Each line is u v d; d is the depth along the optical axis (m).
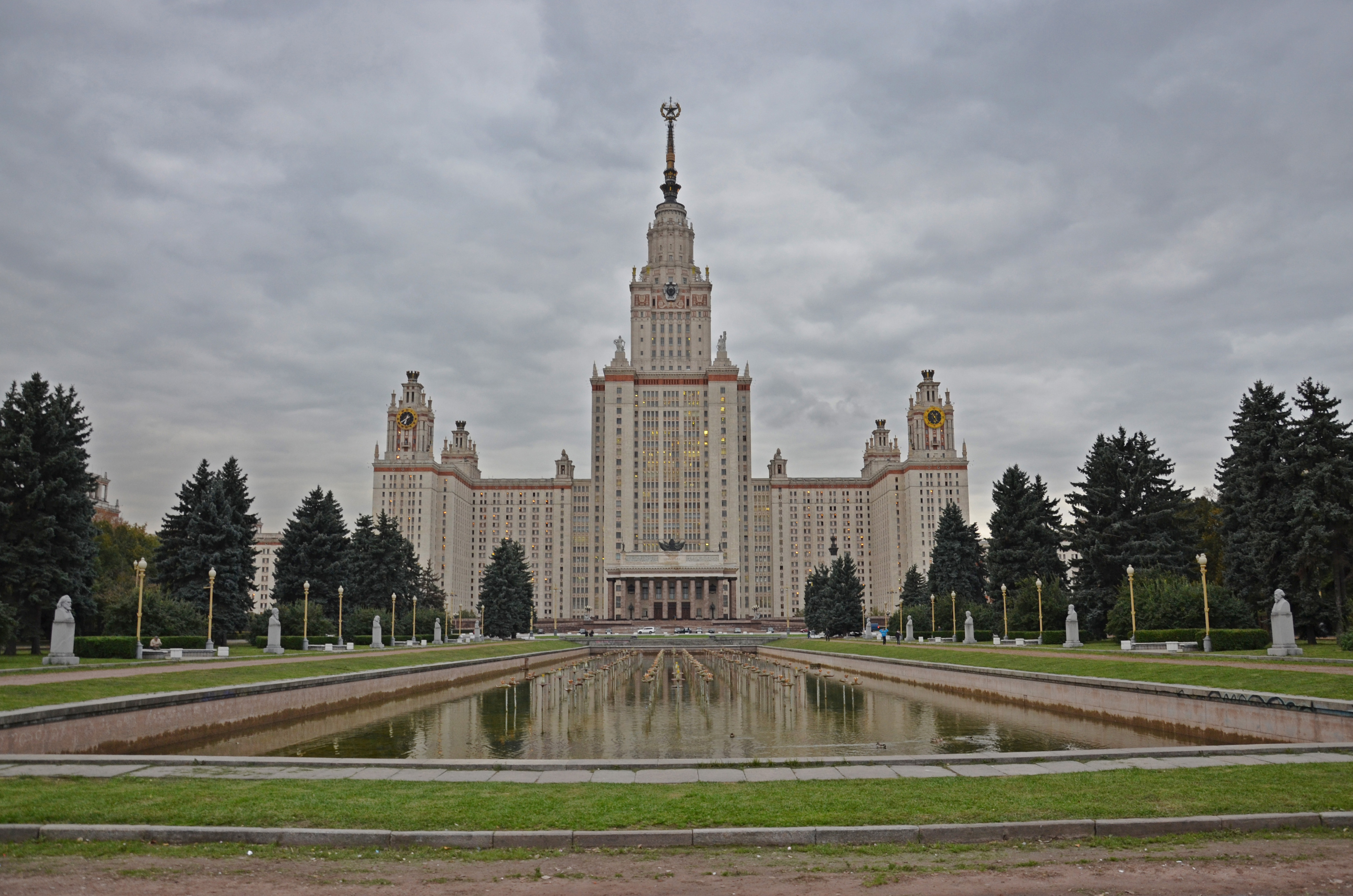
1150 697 41.16
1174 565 86.25
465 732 45.69
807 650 114.81
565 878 13.85
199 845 15.60
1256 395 74.25
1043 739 40.59
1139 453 89.94
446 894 13.09
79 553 64.75
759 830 15.73
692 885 13.50
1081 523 92.12
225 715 41.88
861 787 19.11
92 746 32.50
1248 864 14.19
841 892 13.12
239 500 92.81
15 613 59.25
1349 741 29.69
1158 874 13.74
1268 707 33.41
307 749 39.19
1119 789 18.58
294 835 15.70
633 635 179.50
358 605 120.38
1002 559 107.88
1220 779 19.59
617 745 41.12
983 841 15.83
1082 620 88.75
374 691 60.38
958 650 81.56
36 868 14.16
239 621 87.75
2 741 28.06
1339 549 65.44
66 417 66.69
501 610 154.62
